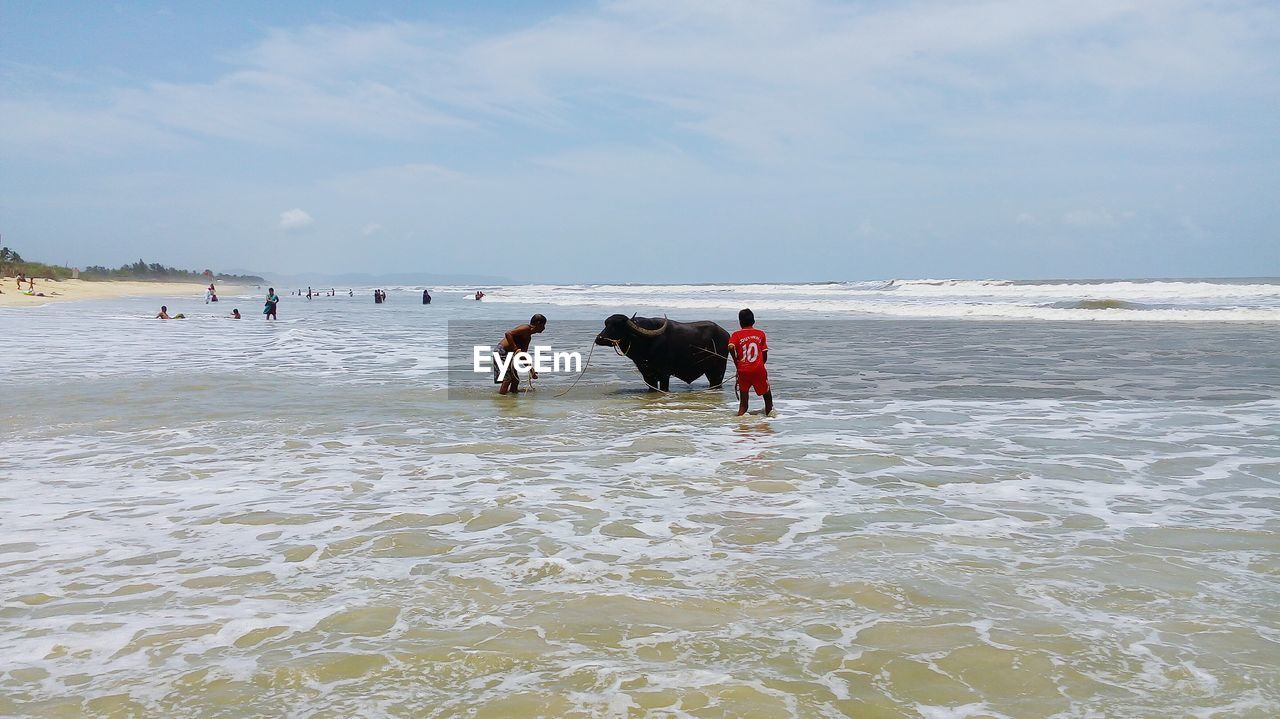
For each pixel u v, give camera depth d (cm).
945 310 3953
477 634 426
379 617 449
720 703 353
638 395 1370
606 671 383
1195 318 3244
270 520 640
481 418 1130
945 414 1152
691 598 474
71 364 1809
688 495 715
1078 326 2959
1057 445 926
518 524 629
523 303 6431
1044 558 539
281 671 384
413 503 691
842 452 895
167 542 586
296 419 1112
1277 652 398
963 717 341
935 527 612
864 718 340
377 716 343
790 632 427
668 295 8088
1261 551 550
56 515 653
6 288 6662
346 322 3741
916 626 432
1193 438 962
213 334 2873
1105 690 363
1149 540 576
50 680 377
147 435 994
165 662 395
